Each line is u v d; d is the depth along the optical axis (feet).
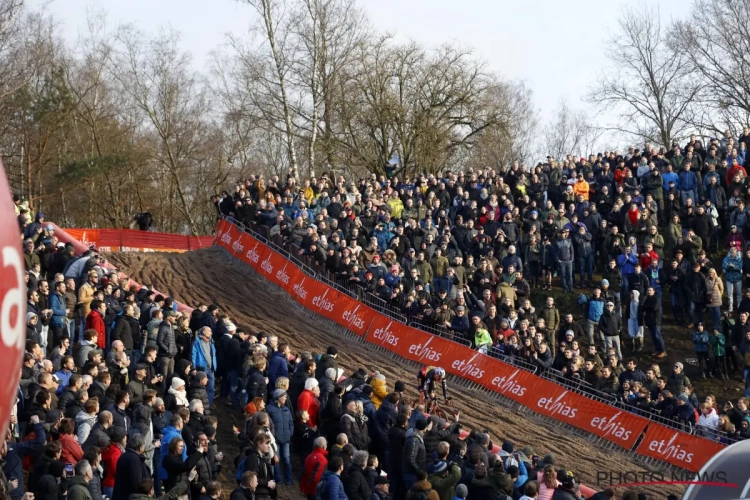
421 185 88.53
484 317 66.90
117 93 168.25
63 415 35.12
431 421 41.37
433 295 71.87
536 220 80.48
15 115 127.65
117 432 33.63
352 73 131.13
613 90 141.59
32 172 136.36
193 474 32.94
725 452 24.17
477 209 83.71
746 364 61.05
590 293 79.00
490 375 62.69
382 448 42.47
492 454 39.27
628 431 54.95
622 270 72.79
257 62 130.31
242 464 35.50
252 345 49.73
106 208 159.12
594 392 59.06
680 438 52.65
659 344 70.44
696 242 72.74
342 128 135.03
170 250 107.65
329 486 34.91
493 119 134.62
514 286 72.90
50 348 55.93
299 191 85.51
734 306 76.89
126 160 129.59
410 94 135.54
